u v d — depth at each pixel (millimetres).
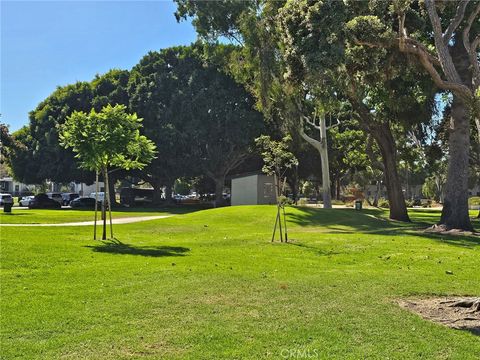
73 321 6359
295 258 12672
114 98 51719
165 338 5723
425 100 24750
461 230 20203
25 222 25641
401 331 6152
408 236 18781
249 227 25375
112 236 17906
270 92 32469
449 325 6477
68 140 16703
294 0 15133
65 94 54969
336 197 73438
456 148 20750
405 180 81875
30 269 10195
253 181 43531
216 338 5738
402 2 15586
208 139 49125
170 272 10047
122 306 7160
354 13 16219
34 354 5156
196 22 34938
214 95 48406
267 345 5523
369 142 34312
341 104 28562
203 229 23328
